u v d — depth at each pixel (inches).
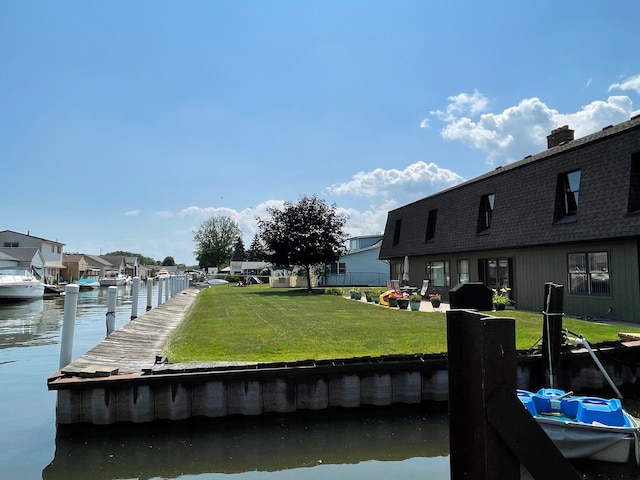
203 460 242.1
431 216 986.7
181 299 995.3
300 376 307.6
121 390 287.3
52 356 523.5
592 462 231.1
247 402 300.4
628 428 228.2
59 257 2320.4
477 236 793.6
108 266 3260.3
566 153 621.6
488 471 90.2
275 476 222.2
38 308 1147.9
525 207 684.7
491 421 90.8
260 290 1363.2
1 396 363.3
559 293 338.0
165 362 331.6
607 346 374.9
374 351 362.0
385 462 237.1
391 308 715.4
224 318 601.3
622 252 533.6
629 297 523.8
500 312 633.0
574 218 597.3
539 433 92.3
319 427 289.6
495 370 92.0
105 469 232.7
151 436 275.6
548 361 340.5
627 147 529.3
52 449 258.1
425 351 360.8
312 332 461.1
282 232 1225.4
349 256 1663.4
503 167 911.0
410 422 298.7
